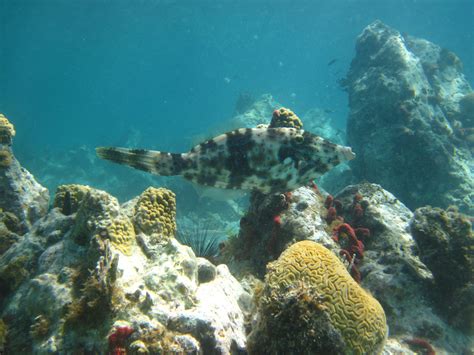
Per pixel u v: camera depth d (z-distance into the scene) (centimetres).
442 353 492
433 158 1419
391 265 589
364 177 1559
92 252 372
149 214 463
